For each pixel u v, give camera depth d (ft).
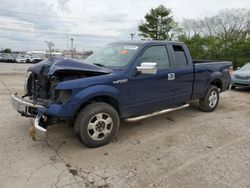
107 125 13.74
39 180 10.18
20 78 45.11
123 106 14.32
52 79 12.81
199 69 19.10
